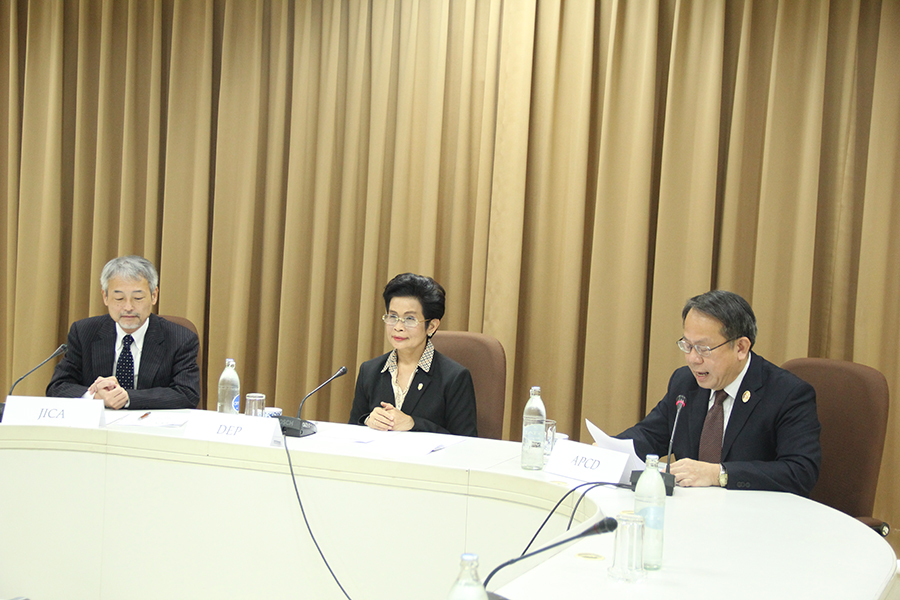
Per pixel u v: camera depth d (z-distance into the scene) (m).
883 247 2.82
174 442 1.76
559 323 3.30
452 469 1.59
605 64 3.24
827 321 2.97
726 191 2.99
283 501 1.70
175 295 3.96
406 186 3.52
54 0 4.08
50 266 4.07
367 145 3.65
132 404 2.20
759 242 2.94
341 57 3.67
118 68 4.07
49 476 1.83
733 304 1.86
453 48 3.50
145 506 1.79
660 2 3.16
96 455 1.82
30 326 4.12
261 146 3.84
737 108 2.97
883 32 2.82
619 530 1.07
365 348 3.57
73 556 1.83
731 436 1.91
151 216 3.96
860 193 2.93
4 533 1.85
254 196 3.79
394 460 1.63
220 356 3.87
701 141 3.01
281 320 3.71
